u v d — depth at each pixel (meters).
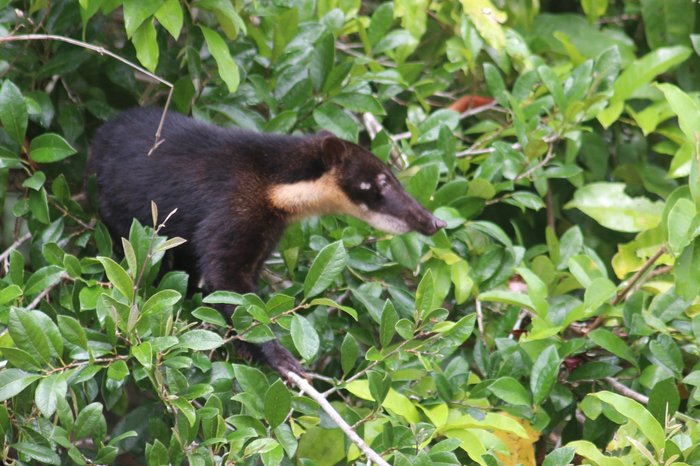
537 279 10.30
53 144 9.90
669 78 14.40
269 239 10.59
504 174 11.66
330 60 11.27
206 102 11.19
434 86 12.51
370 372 8.61
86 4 10.01
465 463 9.53
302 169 10.60
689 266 9.72
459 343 8.99
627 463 8.98
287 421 9.09
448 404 9.48
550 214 13.14
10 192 11.27
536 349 9.98
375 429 9.24
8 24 10.61
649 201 12.25
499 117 13.49
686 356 10.34
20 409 8.77
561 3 14.74
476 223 10.94
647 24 13.66
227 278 10.25
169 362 8.32
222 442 8.27
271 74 11.77
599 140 13.30
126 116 10.71
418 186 10.93
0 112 9.70
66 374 8.17
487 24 12.34
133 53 11.12
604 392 8.74
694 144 9.47
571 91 11.73
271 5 11.86
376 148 11.23
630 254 11.73
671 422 8.88
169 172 10.30
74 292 9.35
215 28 11.30
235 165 10.44
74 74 11.32
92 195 10.53
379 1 14.44
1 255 10.39
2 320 8.69
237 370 8.52
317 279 8.79
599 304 10.01
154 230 8.46
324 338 10.05
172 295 8.31
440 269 10.70
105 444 9.63
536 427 9.59
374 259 10.65
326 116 11.39
